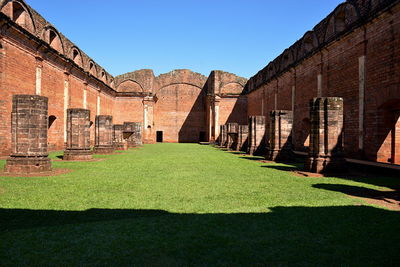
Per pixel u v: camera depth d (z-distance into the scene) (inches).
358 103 512.1
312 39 741.9
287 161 524.4
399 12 412.8
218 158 588.1
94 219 173.6
